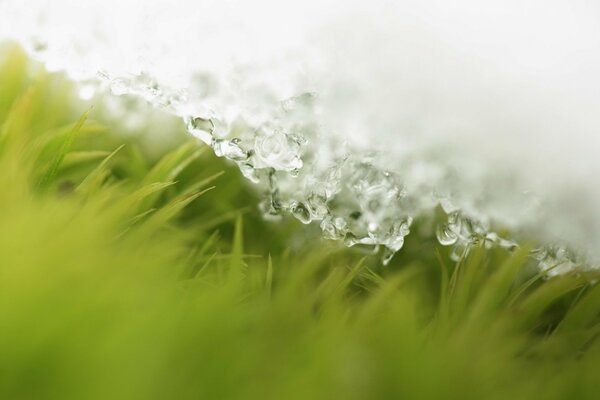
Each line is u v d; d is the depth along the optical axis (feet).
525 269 0.33
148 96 0.33
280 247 0.33
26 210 0.27
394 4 0.36
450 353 0.27
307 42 0.35
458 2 0.36
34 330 0.22
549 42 0.36
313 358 0.25
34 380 0.22
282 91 0.34
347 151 0.33
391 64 0.35
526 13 0.36
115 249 0.27
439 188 0.33
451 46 0.35
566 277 0.31
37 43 0.33
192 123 0.33
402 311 0.27
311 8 0.35
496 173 0.34
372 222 0.33
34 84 0.32
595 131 0.35
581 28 0.36
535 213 0.33
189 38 0.34
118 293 0.25
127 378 0.22
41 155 0.31
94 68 0.33
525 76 0.35
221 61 0.33
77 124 0.30
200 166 0.34
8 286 0.23
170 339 0.24
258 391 0.24
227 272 0.30
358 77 0.34
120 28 0.33
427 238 0.34
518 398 0.26
